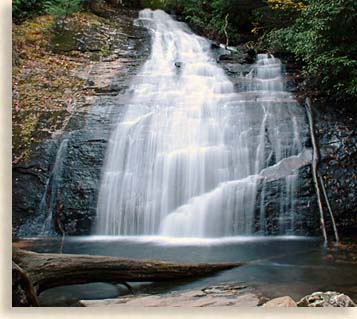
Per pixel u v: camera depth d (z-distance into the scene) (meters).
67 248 4.69
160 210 5.55
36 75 6.98
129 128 6.04
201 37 9.44
